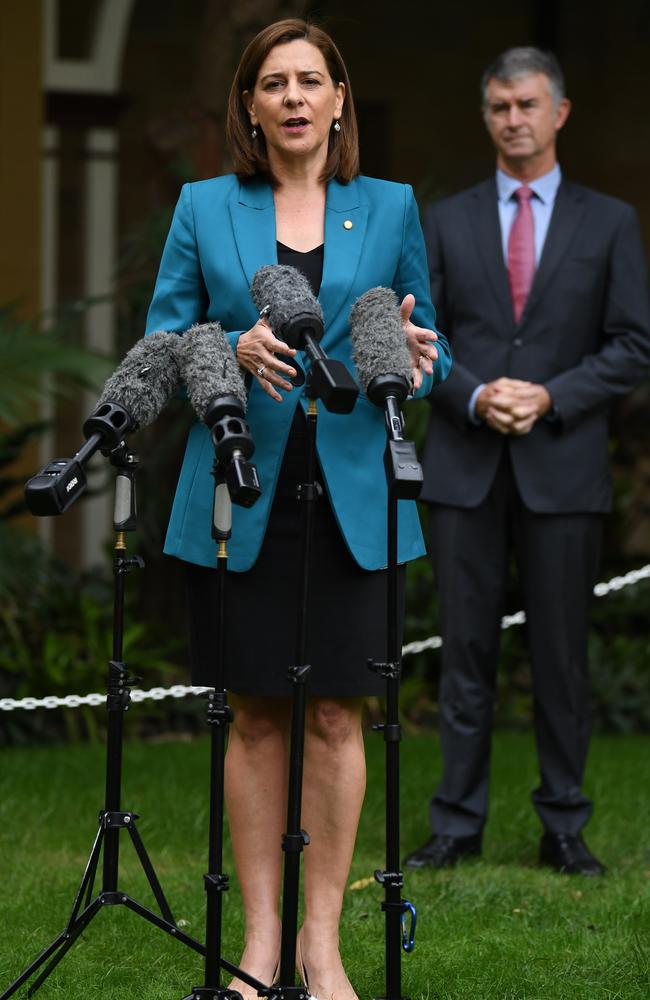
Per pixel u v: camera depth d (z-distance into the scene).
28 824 14.75
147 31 41.81
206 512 9.13
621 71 42.16
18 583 21.25
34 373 20.33
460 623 13.42
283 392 9.08
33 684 20.83
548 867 13.21
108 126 37.03
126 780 17.05
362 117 43.03
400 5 43.00
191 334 8.52
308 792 9.24
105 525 35.44
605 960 10.27
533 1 43.19
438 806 13.48
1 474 27.25
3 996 8.38
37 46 29.09
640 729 22.62
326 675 9.05
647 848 13.95
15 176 28.98
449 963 10.21
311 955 9.13
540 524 13.29
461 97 43.38
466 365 13.53
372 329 8.30
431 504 13.55
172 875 12.68
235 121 9.39
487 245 13.58
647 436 26.89
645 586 24.39
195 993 7.92
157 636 22.17
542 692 13.45
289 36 9.18
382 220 9.35
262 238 9.21
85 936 10.77
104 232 37.00
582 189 13.77
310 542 8.02
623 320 13.48
